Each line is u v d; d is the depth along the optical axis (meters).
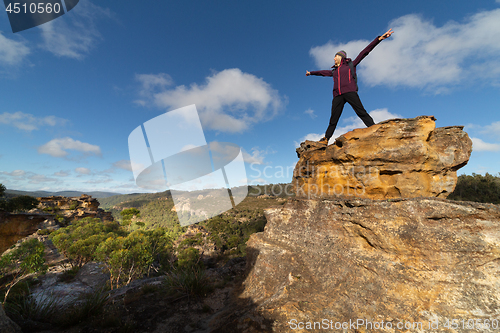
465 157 4.28
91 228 43.28
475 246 3.26
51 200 68.62
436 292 3.30
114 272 21.75
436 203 3.60
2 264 10.33
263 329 3.56
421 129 4.31
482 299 3.03
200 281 6.25
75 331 4.32
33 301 5.57
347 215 4.62
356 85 5.22
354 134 4.86
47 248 38.25
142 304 5.36
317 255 4.92
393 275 3.71
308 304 3.95
